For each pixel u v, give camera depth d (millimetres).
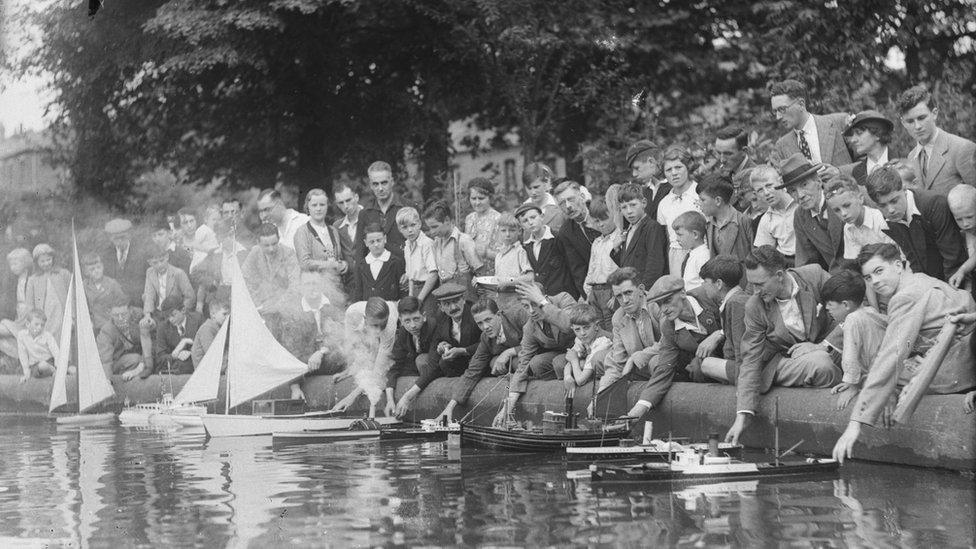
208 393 16391
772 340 10844
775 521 7766
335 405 15992
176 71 26266
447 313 14867
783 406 10625
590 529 7719
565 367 13062
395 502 8922
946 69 20031
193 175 27766
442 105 27031
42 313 20594
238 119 27188
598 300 13492
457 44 25359
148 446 13500
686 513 8094
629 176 21312
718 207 12352
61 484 10531
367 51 26516
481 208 15906
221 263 18922
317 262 17016
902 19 20922
